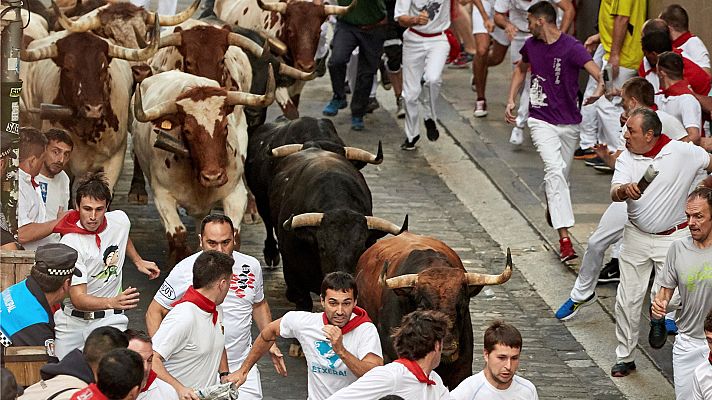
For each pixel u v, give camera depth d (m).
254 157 25.41
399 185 31.19
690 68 24.25
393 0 34.72
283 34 32.75
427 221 28.80
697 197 17.42
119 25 25.81
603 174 31.72
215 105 22.27
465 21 42.03
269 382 20.28
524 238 27.89
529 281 25.62
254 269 16.88
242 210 23.72
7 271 15.10
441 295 16.20
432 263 16.98
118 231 17.27
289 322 15.41
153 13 26.30
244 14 33.75
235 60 27.38
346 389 13.45
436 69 32.81
